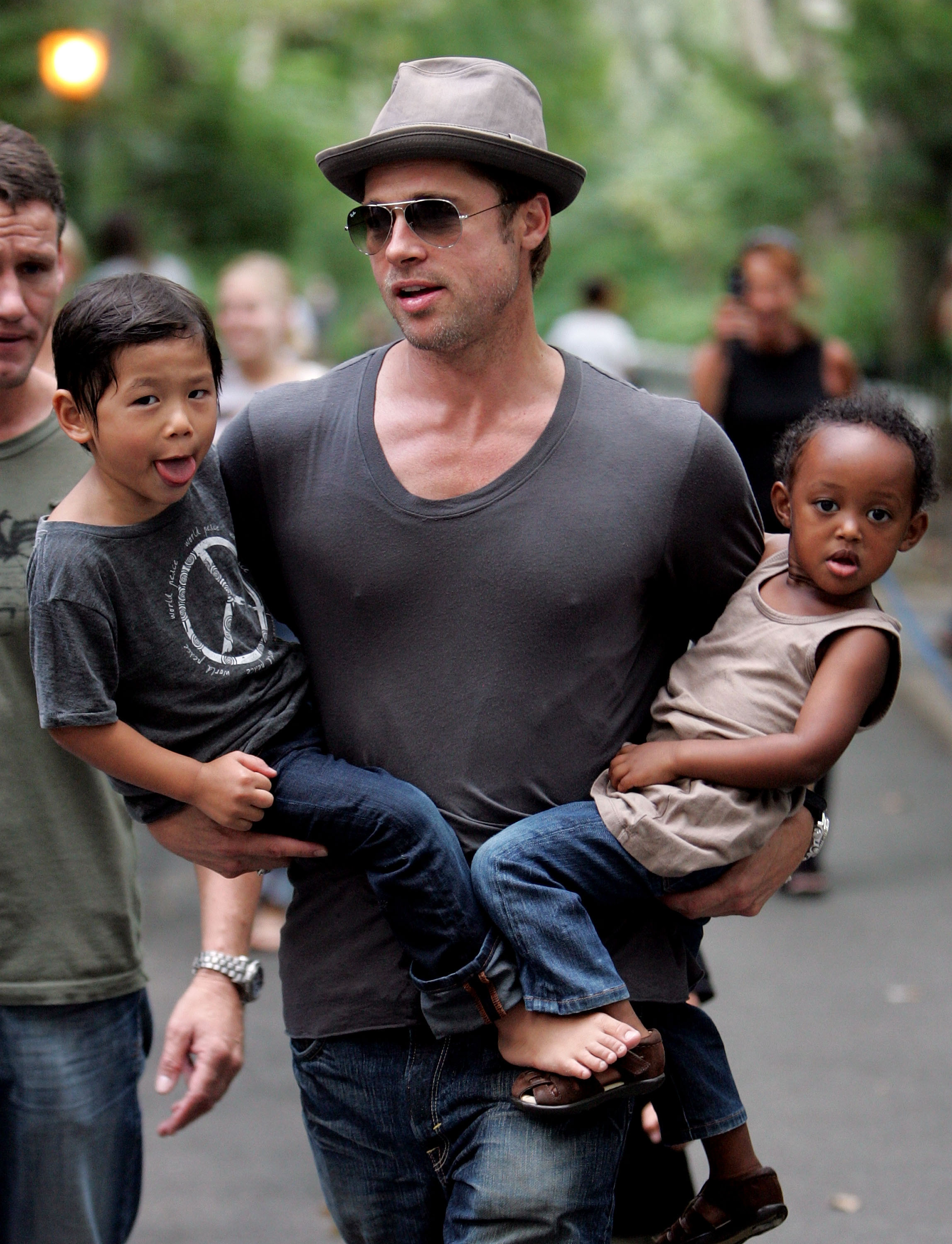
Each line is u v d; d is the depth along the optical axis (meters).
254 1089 7.61
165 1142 7.07
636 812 3.73
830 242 30.70
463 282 3.76
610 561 3.79
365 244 3.92
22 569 4.37
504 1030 3.70
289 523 3.96
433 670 3.81
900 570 19.73
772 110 31.53
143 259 16.06
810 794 4.07
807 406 9.84
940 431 19.84
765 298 9.82
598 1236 3.73
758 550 4.12
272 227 35.19
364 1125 3.87
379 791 3.72
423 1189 3.89
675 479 3.85
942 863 10.50
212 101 34.16
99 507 3.78
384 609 3.83
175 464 3.71
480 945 3.67
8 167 4.25
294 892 4.02
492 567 3.78
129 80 31.17
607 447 3.86
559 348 4.05
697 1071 4.23
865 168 26.62
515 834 3.70
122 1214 4.61
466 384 3.87
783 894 9.96
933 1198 6.46
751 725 3.85
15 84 25.33
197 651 3.82
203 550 3.88
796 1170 6.69
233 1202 6.54
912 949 9.07
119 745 3.73
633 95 59.50
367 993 3.82
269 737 3.86
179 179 33.97
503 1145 3.67
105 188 30.33
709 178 32.47
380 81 49.06
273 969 8.72
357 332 42.19
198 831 3.86
